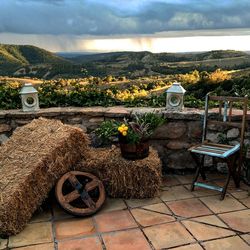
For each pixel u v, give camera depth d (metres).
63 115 3.44
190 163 3.43
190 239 2.16
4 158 2.65
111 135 3.18
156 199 2.81
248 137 3.29
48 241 2.17
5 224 2.20
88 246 2.11
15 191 2.25
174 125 3.35
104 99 3.90
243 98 2.92
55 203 2.75
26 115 3.38
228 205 2.67
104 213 2.57
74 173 2.69
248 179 3.14
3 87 3.88
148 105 3.78
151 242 2.14
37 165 2.41
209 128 3.31
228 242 2.12
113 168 2.79
